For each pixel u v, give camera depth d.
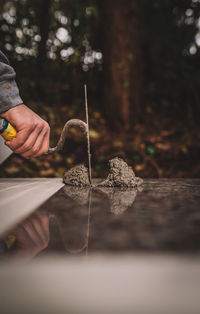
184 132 4.47
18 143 1.11
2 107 1.07
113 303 0.25
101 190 0.98
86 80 5.35
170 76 5.32
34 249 0.33
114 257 0.30
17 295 0.26
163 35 5.41
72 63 5.46
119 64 4.35
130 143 4.04
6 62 1.18
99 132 4.30
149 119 4.67
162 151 3.90
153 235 0.39
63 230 0.43
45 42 5.19
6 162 3.49
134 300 0.26
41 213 0.58
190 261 0.29
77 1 5.19
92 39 5.27
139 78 4.55
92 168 3.63
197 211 0.59
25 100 4.67
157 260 0.29
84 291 0.26
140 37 4.61
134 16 4.40
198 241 0.36
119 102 4.39
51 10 5.37
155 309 0.25
